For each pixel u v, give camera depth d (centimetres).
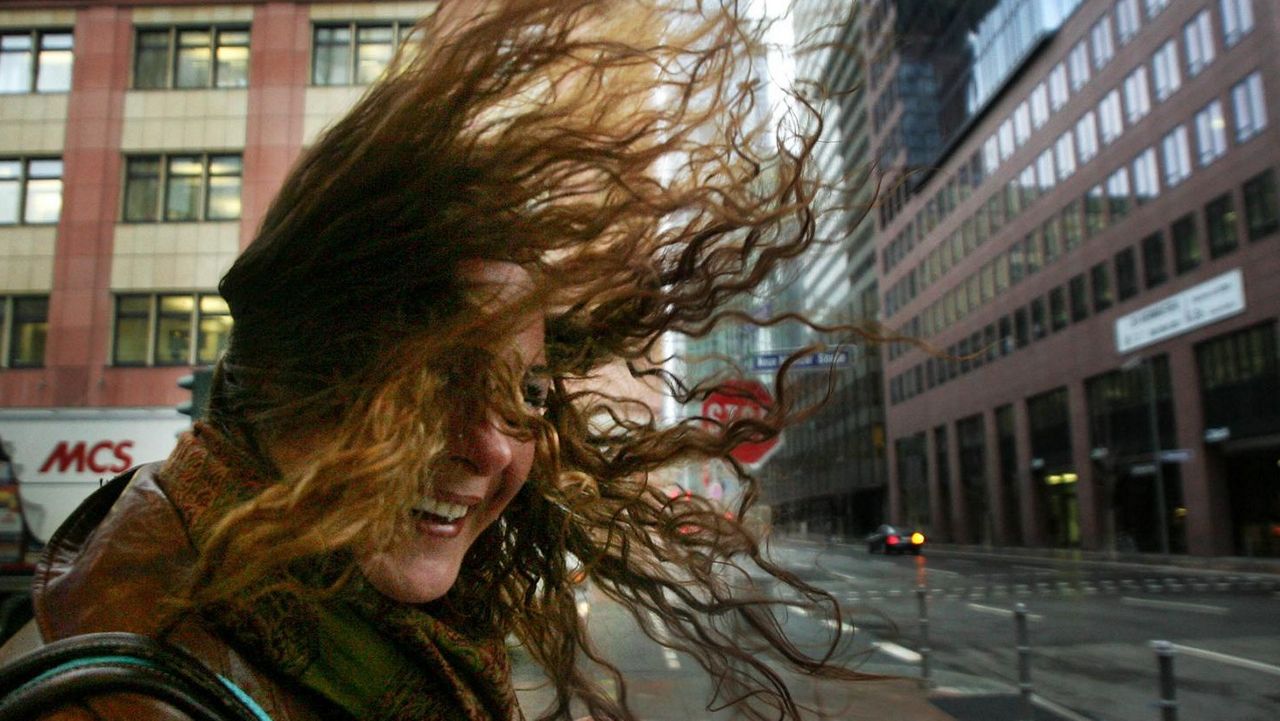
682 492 169
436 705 91
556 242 104
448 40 99
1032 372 4709
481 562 141
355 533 79
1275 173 3022
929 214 5891
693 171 130
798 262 153
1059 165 4375
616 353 149
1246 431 3222
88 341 1942
